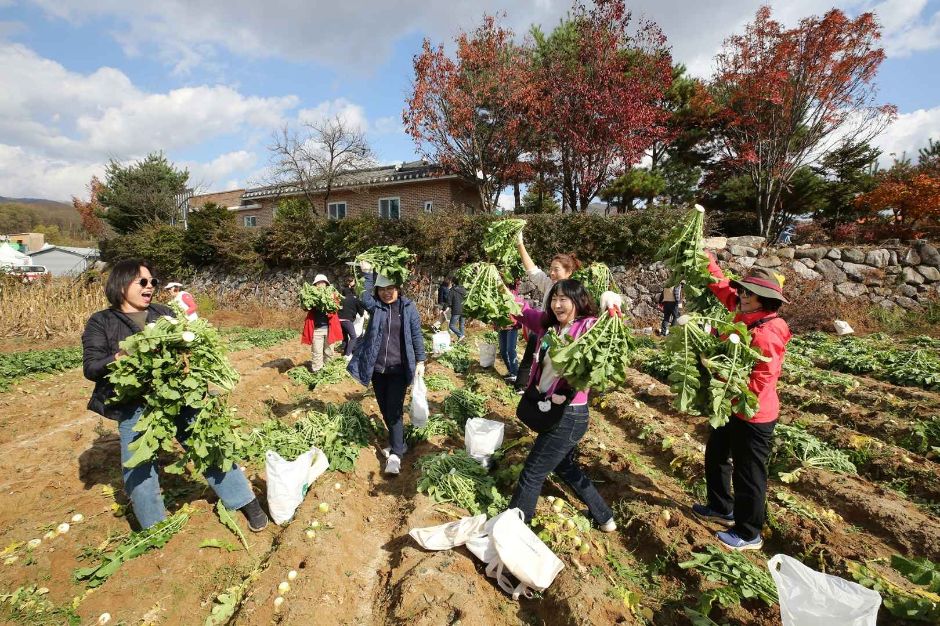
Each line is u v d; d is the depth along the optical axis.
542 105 16.16
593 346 2.85
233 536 3.51
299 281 19.02
